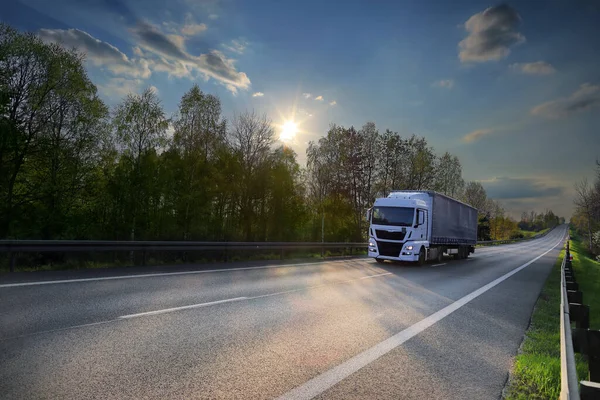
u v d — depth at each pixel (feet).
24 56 69.21
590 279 56.24
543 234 465.47
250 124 83.61
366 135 132.98
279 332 17.61
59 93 72.49
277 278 35.83
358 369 13.47
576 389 6.64
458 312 24.79
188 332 16.72
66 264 35.22
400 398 11.27
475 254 105.81
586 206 172.04
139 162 75.46
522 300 31.53
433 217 61.11
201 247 45.98
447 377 13.24
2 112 67.10
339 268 48.60
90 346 14.11
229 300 24.20
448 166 163.53
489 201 313.73
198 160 80.12
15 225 69.05
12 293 22.16
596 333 10.69
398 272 47.88
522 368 14.42
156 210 75.92
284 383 11.85
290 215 82.23
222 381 11.69
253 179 80.94
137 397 10.27
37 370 11.66
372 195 137.28
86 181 74.38
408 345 16.72
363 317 21.56
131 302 21.84
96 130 75.61
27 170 73.46
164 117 77.56
